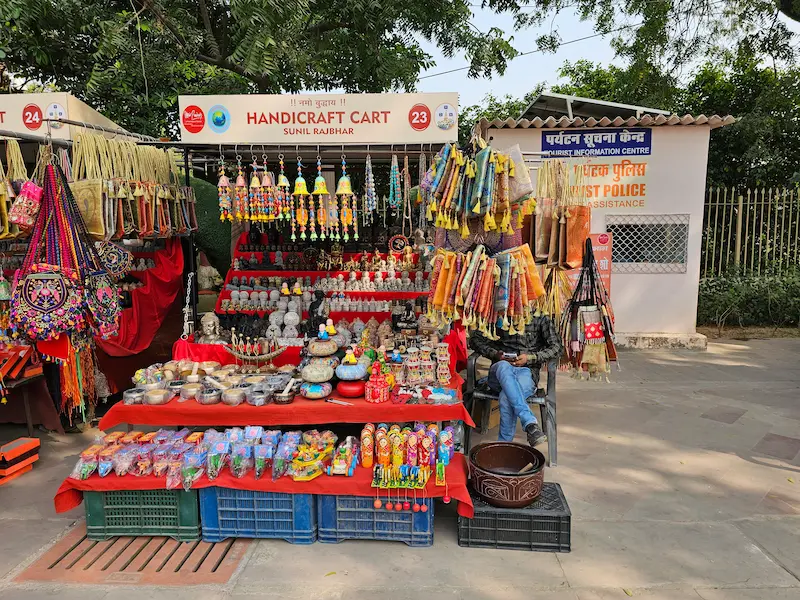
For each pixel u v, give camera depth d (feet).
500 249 11.34
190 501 9.82
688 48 33.32
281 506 9.75
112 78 26.21
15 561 9.25
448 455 9.73
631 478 12.20
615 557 9.20
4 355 13.85
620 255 24.73
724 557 9.16
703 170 23.84
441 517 10.75
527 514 9.41
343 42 33.58
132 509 9.93
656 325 25.08
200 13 32.19
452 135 13.92
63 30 25.81
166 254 18.48
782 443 14.11
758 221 31.19
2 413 15.42
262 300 16.75
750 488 11.66
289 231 19.79
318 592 8.36
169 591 8.43
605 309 12.79
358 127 13.92
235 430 10.30
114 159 14.17
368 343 13.73
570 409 16.89
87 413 15.74
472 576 8.73
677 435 14.71
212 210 24.18
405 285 17.54
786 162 32.65
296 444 10.21
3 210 11.60
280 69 32.35
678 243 24.44
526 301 10.66
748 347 25.34
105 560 9.30
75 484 9.72
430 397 10.70
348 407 10.52
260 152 15.62
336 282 17.57
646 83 34.42
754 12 32.09
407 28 36.24
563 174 12.73
